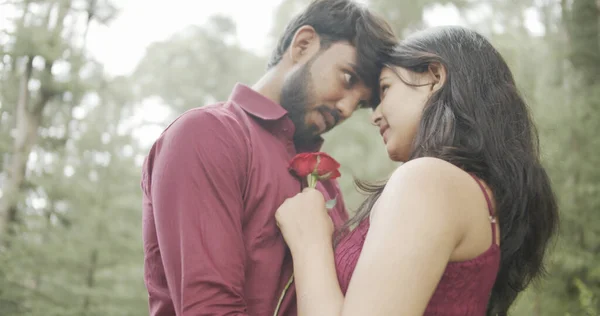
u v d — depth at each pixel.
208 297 1.27
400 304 1.02
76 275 7.51
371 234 1.10
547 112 5.31
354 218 1.39
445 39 1.40
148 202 1.48
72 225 7.91
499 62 1.38
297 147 1.67
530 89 5.49
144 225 1.49
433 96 1.34
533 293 4.43
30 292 7.28
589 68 5.89
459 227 1.11
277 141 1.56
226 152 1.39
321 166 1.49
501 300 1.47
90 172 8.62
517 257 1.42
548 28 6.26
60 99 8.56
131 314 7.64
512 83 1.38
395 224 1.07
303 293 1.22
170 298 1.40
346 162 10.77
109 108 10.34
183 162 1.36
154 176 1.39
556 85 5.86
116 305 7.59
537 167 1.37
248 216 1.43
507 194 1.26
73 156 8.84
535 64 6.01
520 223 1.31
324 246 1.31
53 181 7.87
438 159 1.17
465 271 1.15
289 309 1.43
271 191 1.45
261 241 1.42
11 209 7.59
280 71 1.65
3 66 8.02
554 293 4.63
